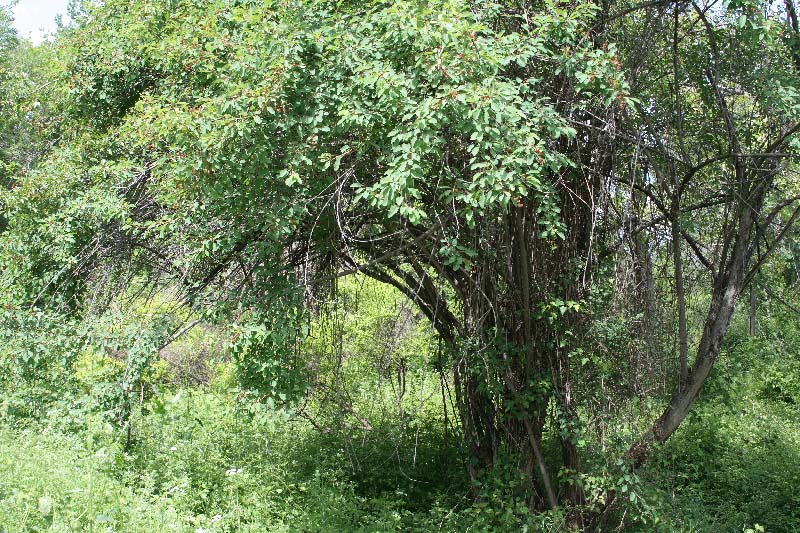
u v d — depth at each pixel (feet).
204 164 15.83
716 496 27.40
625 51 19.92
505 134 15.16
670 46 20.72
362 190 15.99
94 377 26.14
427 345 29.07
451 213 17.83
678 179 21.47
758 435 33.12
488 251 19.92
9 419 26.40
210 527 20.06
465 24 14.29
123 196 20.45
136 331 20.38
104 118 23.29
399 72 15.93
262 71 15.72
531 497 21.91
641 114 20.02
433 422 29.71
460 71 14.67
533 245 20.70
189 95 18.56
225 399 31.89
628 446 20.76
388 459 26.50
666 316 21.83
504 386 21.71
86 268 22.70
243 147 16.16
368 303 27.71
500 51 15.85
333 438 27.91
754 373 39.96
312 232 18.40
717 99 20.93
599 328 19.98
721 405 34.09
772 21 17.83
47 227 21.98
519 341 21.45
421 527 22.13
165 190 18.47
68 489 18.92
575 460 21.71
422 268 21.54
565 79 18.67
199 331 27.71
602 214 20.62
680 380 21.76
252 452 26.37
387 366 27.50
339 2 16.71
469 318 21.89
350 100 15.88
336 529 20.97
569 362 20.89
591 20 19.42
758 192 21.49
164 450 25.00
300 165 16.26
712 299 22.03
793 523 24.72
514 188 14.97
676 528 22.58
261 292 18.66
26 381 26.40
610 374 20.62
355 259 20.75
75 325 22.03
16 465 20.38
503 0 18.53
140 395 22.63
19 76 25.54
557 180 19.44
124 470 23.04
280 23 16.03
